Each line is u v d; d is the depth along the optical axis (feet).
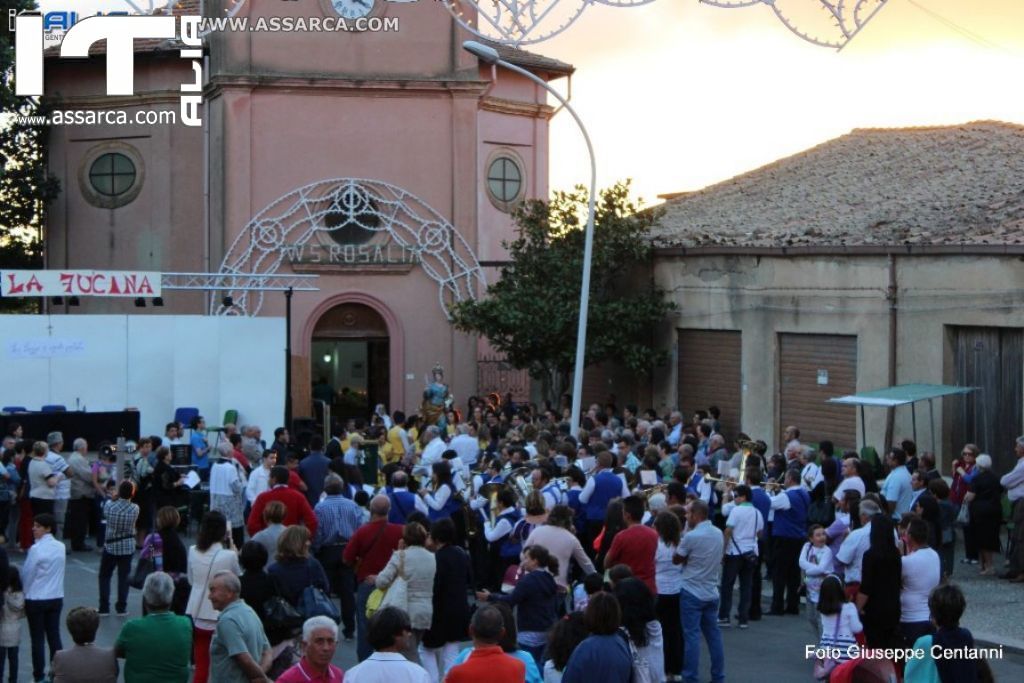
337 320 121.29
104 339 102.32
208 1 119.34
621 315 104.53
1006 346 80.33
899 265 86.43
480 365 122.72
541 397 123.65
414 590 42.86
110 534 58.90
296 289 105.50
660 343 107.34
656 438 74.18
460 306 111.24
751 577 58.08
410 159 121.08
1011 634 56.54
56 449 77.46
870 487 61.21
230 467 72.13
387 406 122.83
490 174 132.26
